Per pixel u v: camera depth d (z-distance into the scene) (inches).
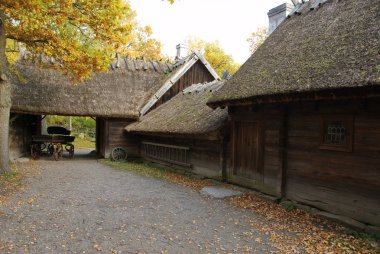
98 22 482.6
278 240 227.8
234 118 407.2
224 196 353.1
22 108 599.2
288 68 311.6
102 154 761.0
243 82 356.2
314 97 257.4
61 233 234.1
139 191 384.5
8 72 467.2
